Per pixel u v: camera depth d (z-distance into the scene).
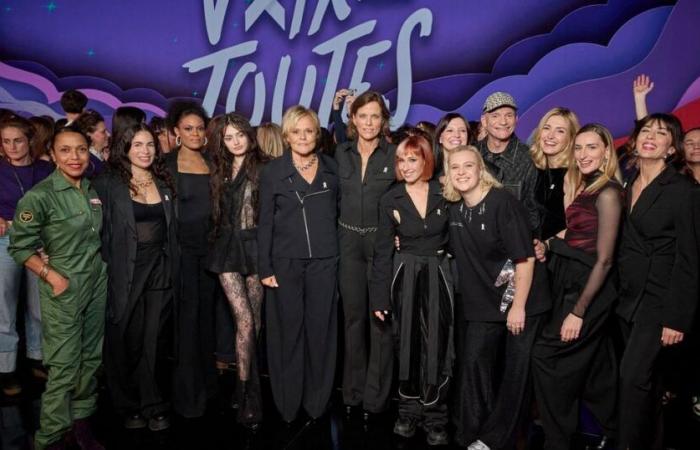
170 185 2.70
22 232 2.32
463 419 2.51
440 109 4.55
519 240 2.26
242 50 5.05
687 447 2.55
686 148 2.83
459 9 4.41
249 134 2.67
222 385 3.25
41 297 2.41
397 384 3.15
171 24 5.24
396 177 2.61
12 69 5.72
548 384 2.34
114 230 2.59
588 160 2.25
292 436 2.70
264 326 3.38
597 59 4.10
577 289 2.29
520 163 2.66
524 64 4.30
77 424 2.62
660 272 2.13
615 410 2.42
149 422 2.77
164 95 5.34
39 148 3.35
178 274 2.73
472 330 2.46
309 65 4.86
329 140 3.38
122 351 2.69
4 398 3.08
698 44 3.84
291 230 2.67
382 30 4.62
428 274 2.52
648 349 2.17
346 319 2.82
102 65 5.48
